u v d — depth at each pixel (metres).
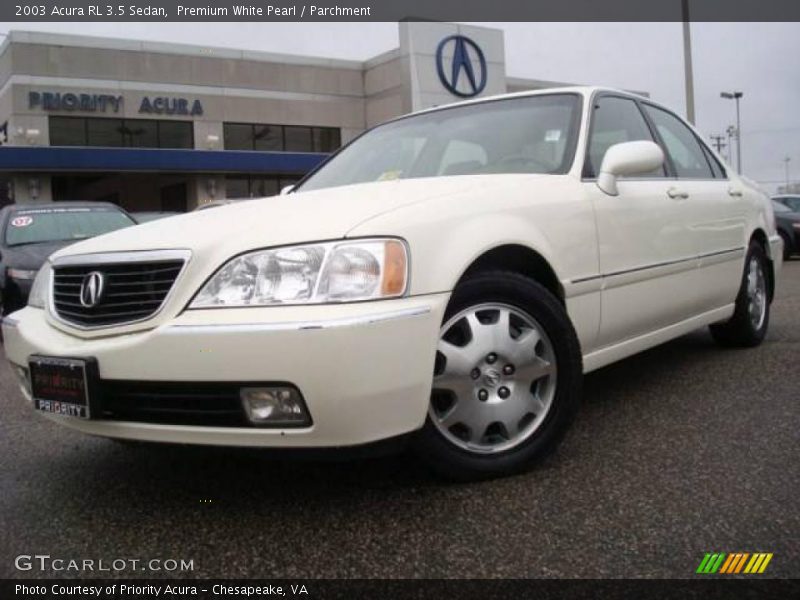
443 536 2.40
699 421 3.49
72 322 2.70
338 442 2.35
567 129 3.54
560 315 2.90
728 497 2.62
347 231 2.43
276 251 2.42
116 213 8.44
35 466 3.21
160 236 2.67
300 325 2.27
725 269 4.45
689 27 18.69
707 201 4.25
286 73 30.11
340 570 2.22
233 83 29.14
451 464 2.71
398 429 2.42
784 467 2.88
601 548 2.29
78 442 3.54
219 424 2.41
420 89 29.05
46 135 26.23
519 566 2.20
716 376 4.32
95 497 2.84
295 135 30.75
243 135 29.75
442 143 3.76
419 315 2.44
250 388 2.34
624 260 3.43
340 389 2.29
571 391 2.91
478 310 2.74
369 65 31.22
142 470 3.12
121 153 25.77
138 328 2.49
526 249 2.90
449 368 2.66
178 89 28.19
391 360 2.37
